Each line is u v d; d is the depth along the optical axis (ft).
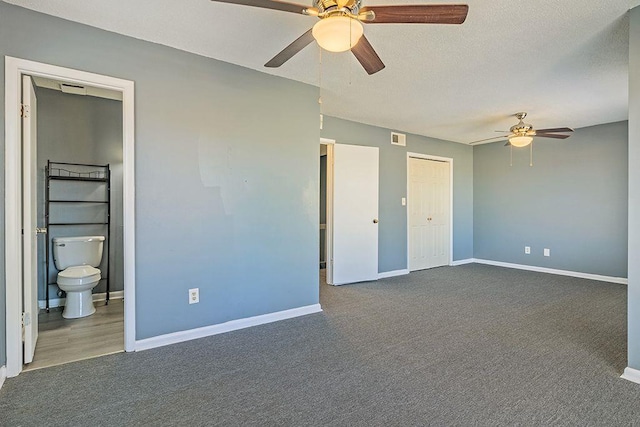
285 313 10.95
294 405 6.15
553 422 5.68
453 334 9.60
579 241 17.40
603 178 16.57
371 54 6.46
